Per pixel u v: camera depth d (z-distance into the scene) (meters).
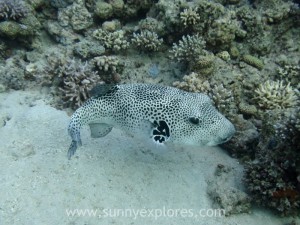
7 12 1.36
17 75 1.33
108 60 1.32
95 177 0.94
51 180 0.91
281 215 0.93
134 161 1.02
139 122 0.86
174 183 0.98
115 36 1.39
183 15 1.32
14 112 1.18
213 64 1.29
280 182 0.92
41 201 0.85
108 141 1.08
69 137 1.07
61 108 1.23
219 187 0.96
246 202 0.92
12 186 0.88
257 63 1.38
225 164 1.09
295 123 0.90
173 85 1.27
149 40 1.38
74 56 1.41
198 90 1.23
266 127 1.09
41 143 1.04
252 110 1.26
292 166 0.92
